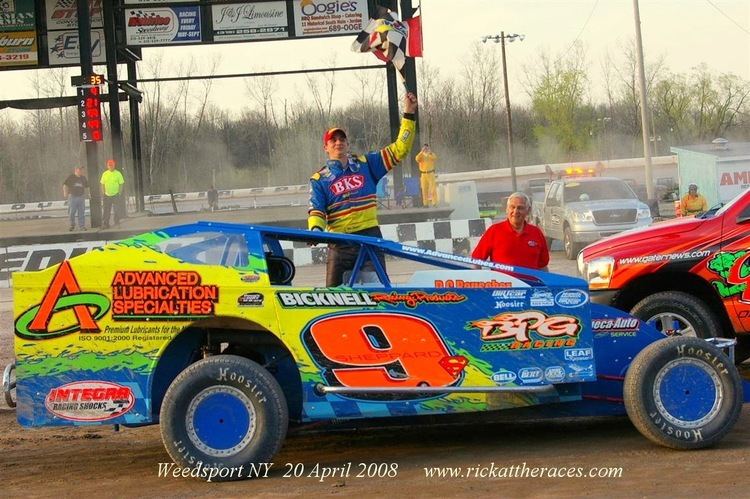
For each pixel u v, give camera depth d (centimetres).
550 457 650
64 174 6581
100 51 2739
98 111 2428
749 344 891
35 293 615
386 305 630
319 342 623
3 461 692
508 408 651
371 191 784
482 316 636
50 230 2564
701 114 7138
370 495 570
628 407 650
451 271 653
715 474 586
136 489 605
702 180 2994
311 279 899
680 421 644
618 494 554
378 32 837
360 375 625
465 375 632
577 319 645
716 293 848
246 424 616
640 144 7150
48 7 2678
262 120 6719
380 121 6334
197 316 616
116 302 616
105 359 614
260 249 634
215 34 2594
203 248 632
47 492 604
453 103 7038
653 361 643
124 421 614
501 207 3984
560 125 6600
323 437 743
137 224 2620
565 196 2234
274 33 2573
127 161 5609
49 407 611
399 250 662
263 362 686
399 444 712
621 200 2166
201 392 611
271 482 611
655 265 857
